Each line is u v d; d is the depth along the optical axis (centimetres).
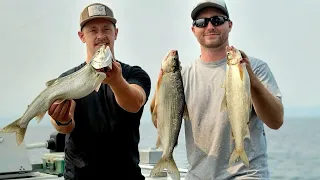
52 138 362
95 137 238
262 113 245
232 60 232
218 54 265
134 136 242
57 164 337
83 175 239
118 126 237
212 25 262
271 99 241
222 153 255
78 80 222
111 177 238
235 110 230
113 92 228
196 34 269
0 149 322
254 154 252
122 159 238
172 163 244
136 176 242
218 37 263
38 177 327
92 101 240
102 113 238
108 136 238
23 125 230
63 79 227
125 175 238
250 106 233
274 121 248
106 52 215
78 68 248
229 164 232
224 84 240
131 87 227
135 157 242
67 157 244
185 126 267
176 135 246
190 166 265
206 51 268
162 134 245
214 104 259
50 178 325
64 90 225
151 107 255
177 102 245
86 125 239
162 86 244
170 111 245
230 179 253
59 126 235
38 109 230
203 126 260
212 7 263
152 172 245
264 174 253
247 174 250
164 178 319
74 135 240
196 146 261
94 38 244
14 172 324
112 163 238
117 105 238
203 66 267
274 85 257
